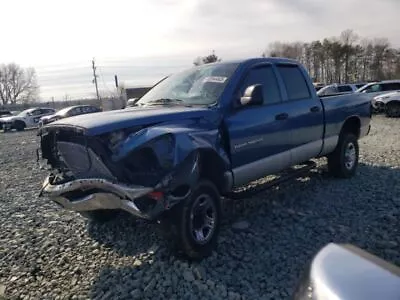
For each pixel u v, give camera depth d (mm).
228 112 4430
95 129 3383
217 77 4809
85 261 4129
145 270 3781
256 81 4969
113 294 3420
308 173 7016
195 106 4477
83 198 3691
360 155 9195
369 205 5355
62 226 5242
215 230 4000
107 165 3451
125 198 3402
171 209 3641
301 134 5512
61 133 3781
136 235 4680
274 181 5242
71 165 3820
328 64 74625
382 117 20656
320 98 6086
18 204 6539
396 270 1487
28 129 32250
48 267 4070
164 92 5172
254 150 4672
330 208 5297
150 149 3471
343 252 1629
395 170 7367
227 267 3756
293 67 5727
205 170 4160
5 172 10242
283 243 4250
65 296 3473
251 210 5352
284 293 3246
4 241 4840
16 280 3842
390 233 4367
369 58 74000
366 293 1345
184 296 3291
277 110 5055
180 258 3891
